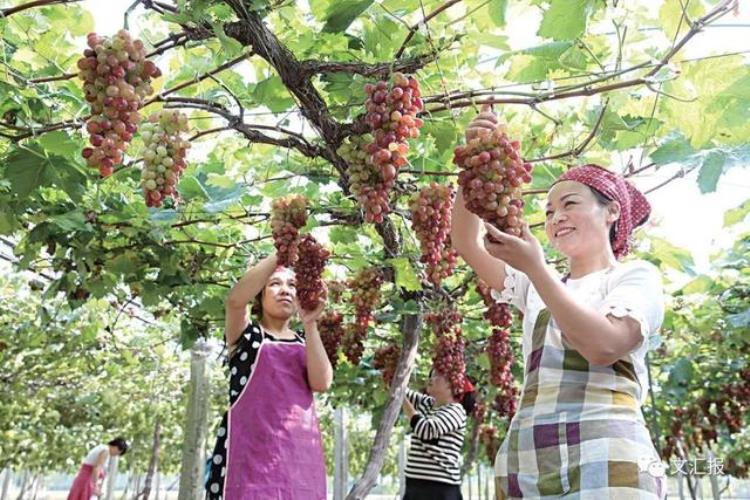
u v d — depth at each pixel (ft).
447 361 15.61
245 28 8.80
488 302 13.93
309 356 11.25
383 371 17.72
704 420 31.50
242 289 11.21
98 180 12.17
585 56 9.46
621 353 5.98
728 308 20.84
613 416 6.15
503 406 19.84
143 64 7.57
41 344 28.40
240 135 12.91
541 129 13.01
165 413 51.57
